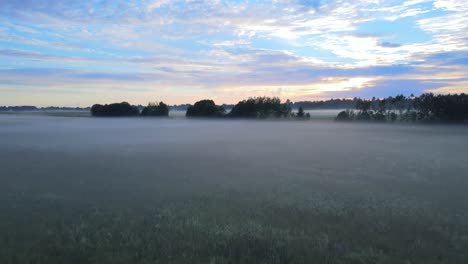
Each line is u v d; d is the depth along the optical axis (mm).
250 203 11016
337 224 9023
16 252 6895
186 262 6516
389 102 76062
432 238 8070
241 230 8250
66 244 7355
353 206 10719
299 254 6973
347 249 7262
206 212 9930
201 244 7426
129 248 7188
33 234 8031
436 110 67438
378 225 8930
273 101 95188
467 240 7922
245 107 96250
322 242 7598
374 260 6746
